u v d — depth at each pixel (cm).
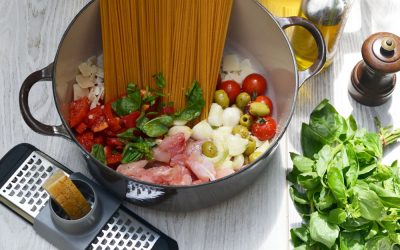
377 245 73
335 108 85
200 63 79
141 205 78
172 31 77
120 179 72
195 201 75
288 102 78
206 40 77
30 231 78
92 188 76
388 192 74
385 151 83
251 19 81
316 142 80
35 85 84
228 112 80
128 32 77
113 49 78
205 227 79
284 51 78
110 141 79
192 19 76
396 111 85
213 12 76
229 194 77
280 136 73
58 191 72
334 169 74
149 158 77
